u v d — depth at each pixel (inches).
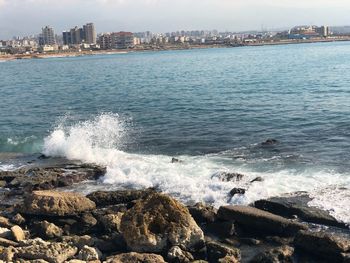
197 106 1811.0
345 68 3294.8
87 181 930.7
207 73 3486.7
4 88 3041.3
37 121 1681.8
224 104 1824.6
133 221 636.1
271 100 1876.2
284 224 644.7
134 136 1346.0
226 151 1130.0
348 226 653.9
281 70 3427.7
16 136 1448.1
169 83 2807.6
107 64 5866.1
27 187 895.1
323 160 1004.6
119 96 2278.5
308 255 593.6
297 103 1766.7
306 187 812.0
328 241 581.9
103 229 687.7
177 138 1299.2
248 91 2204.7
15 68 5920.3
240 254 606.2
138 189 846.5
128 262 577.9
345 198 747.4
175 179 877.2
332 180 851.4
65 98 2319.1
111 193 789.9
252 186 811.4
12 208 789.9
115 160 1053.8
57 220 722.8
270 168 959.0
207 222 692.7
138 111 1781.5
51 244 620.1
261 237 649.0
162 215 638.5
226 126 1424.7
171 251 603.8
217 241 644.7
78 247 634.2
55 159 1087.0
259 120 1483.8
